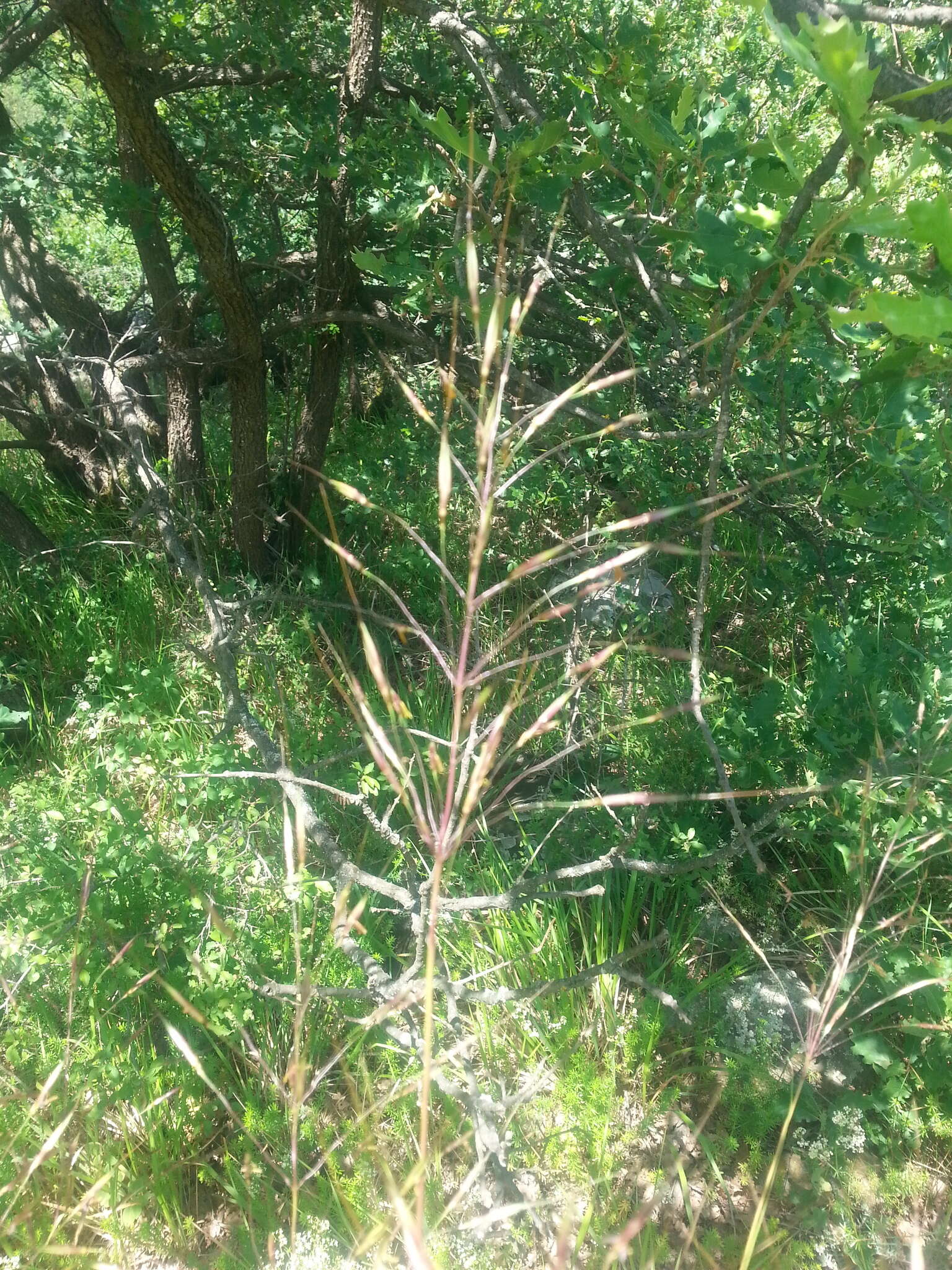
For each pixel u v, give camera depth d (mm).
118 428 5430
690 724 3350
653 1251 2143
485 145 2721
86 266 7320
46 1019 2562
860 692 2986
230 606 3580
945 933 2787
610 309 3463
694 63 4012
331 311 4289
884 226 1491
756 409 3283
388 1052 2574
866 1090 2639
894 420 2090
